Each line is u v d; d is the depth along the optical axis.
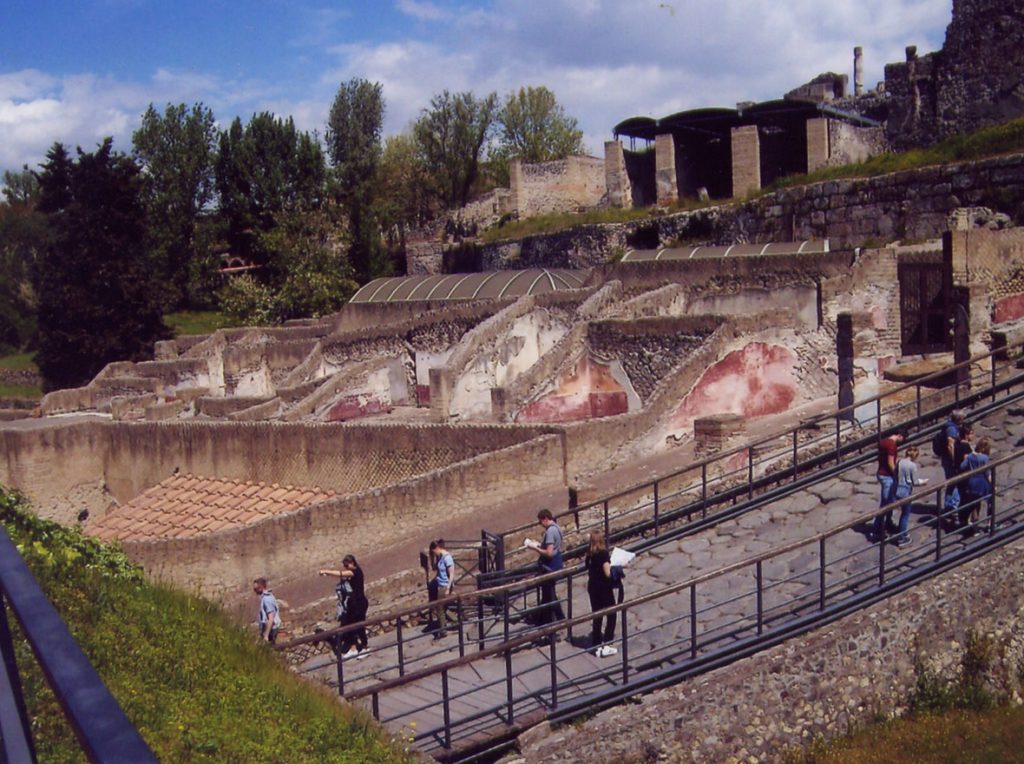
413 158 73.44
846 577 12.91
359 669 13.91
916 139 45.56
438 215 70.38
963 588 12.62
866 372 19.72
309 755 8.27
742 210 40.44
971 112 43.22
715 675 11.24
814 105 44.62
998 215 32.00
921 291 27.19
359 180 69.88
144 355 57.59
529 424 21.80
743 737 11.18
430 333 34.69
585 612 14.24
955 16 43.56
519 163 59.62
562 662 12.51
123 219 57.88
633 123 49.84
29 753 2.58
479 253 54.44
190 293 69.62
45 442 28.81
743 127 44.75
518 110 76.94
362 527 20.33
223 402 33.56
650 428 21.86
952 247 24.98
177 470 28.08
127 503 29.11
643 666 11.49
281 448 25.64
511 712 10.71
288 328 45.00
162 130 69.81
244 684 9.31
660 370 26.28
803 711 11.50
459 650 12.73
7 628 3.14
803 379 24.38
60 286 57.06
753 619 12.42
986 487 13.70
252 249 70.62
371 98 70.75
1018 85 41.56
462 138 71.38
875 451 17.05
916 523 14.42
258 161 69.81
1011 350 20.27
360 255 65.69
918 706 12.02
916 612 12.27
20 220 71.62
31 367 62.84
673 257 35.66
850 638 11.86
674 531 15.73
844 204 36.84
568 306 32.16
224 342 43.69
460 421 29.64
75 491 29.31
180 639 9.83
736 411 23.16
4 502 11.91
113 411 33.94
